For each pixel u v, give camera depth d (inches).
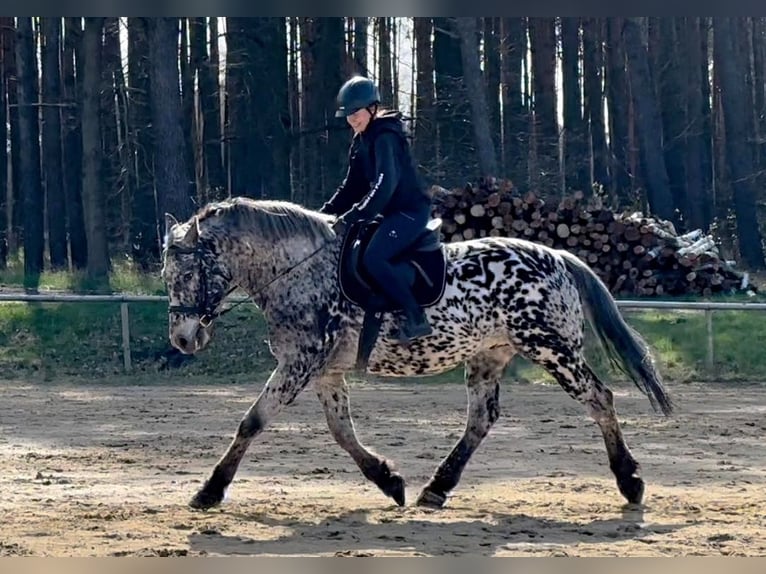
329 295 316.2
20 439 469.4
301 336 313.4
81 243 1189.1
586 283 335.0
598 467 408.5
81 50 1211.9
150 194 1268.5
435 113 1314.0
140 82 1315.2
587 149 1453.0
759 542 278.8
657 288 864.9
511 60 1359.5
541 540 281.3
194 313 308.8
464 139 1389.0
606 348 335.9
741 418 543.8
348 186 327.6
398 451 444.1
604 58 1444.4
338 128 1136.2
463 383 690.8
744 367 707.4
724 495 350.0
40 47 1299.2
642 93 1184.2
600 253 869.2
